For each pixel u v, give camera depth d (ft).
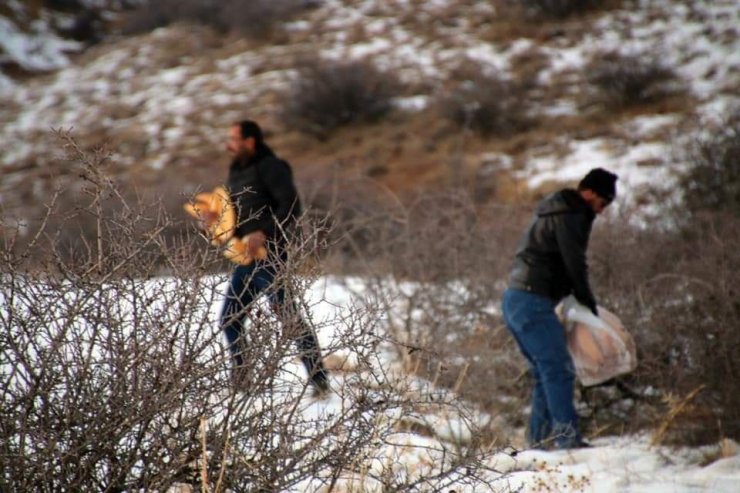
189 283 38.70
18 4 465.88
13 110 374.63
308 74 325.01
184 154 296.10
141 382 38.01
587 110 279.28
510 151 256.93
